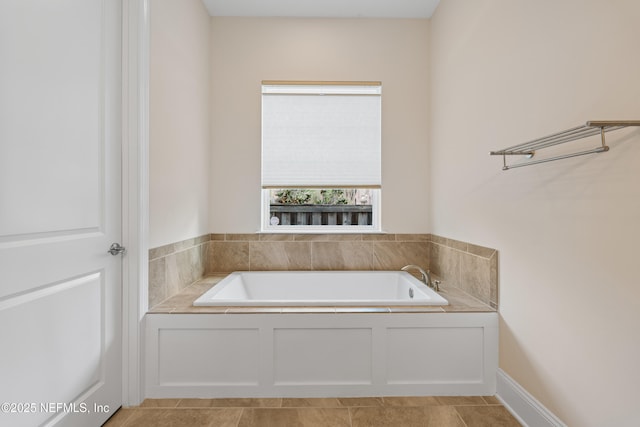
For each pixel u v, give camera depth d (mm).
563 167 1425
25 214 1211
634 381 1119
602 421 1240
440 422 1686
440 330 1920
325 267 2986
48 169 1308
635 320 1114
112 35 1697
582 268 1326
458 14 2412
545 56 1526
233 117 2949
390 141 2996
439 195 2771
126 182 1787
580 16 1328
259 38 2953
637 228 1103
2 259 1131
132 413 1740
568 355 1401
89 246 1538
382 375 1913
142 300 1832
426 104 3000
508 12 1808
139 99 1786
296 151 2998
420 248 3002
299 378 1904
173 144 2201
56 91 1341
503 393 1845
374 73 2982
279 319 1896
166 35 2090
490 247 2000
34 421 1247
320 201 3215
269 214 3170
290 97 3000
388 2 2771
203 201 2779
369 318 1907
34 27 1234
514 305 1771
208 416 1726
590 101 1279
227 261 2961
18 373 1188
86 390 1538
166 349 1879
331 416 1734
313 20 2967
